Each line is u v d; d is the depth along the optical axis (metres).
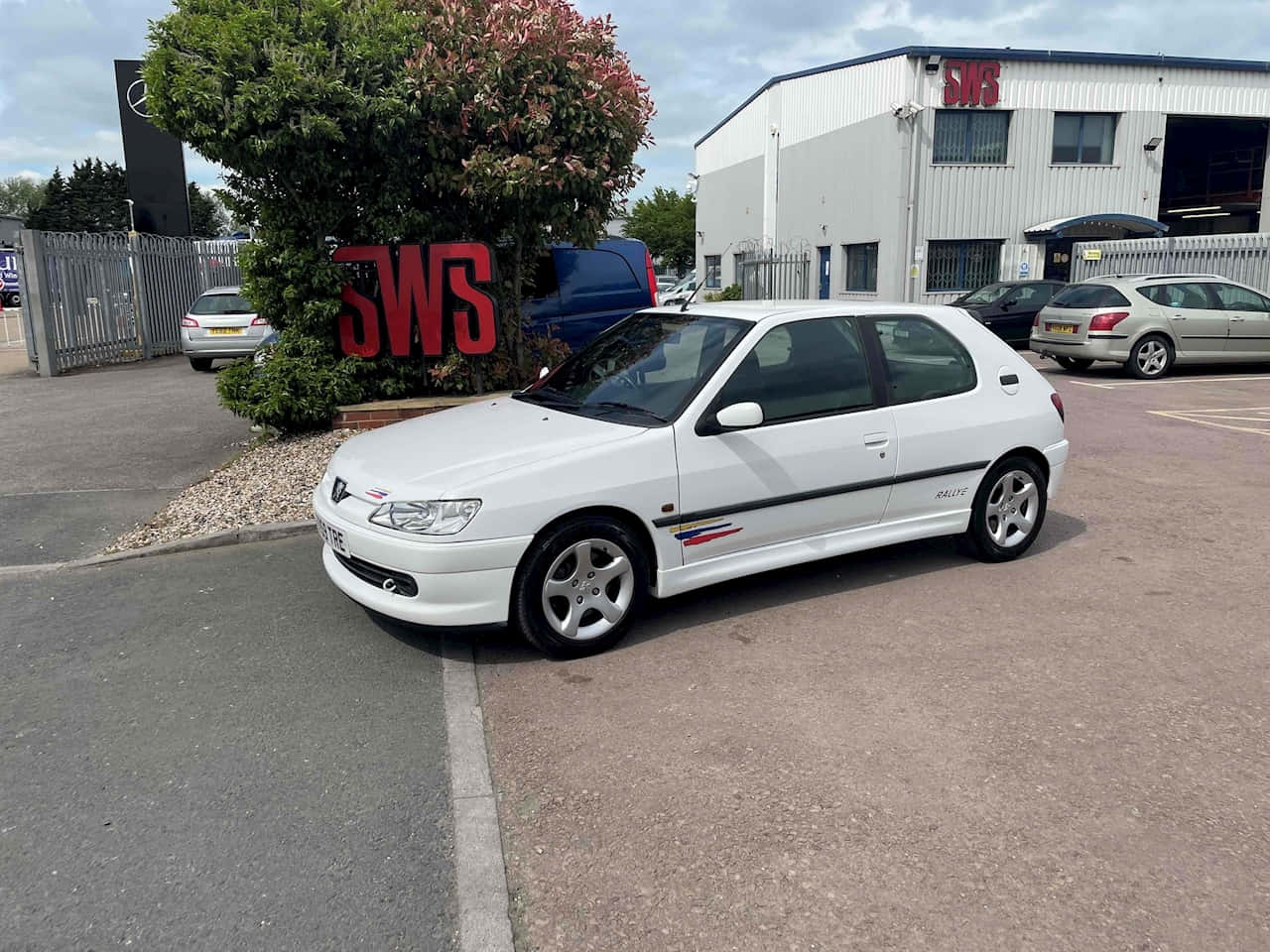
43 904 2.82
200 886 2.91
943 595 5.28
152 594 5.47
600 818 3.22
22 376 16.42
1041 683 4.16
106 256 18.11
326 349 9.10
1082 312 14.21
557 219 9.14
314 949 2.63
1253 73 26.33
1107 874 2.88
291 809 3.32
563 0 8.81
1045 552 6.02
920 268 25.47
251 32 7.71
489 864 2.98
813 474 4.98
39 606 5.32
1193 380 13.95
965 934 2.63
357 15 8.20
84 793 3.43
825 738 3.71
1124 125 25.86
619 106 8.81
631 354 5.36
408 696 4.18
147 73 7.75
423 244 8.91
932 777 3.41
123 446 9.59
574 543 4.40
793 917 2.71
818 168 29.56
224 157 8.13
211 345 16.27
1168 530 6.46
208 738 3.83
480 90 8.30
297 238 8.80
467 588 4.22
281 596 5.41
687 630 4.84
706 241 41.50
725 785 3.39
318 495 4.94
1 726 3.95
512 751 3.68
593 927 2.70
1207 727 3.75
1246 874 2.87
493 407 5.46
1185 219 33.88
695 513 4.66
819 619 4.95
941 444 5.39
